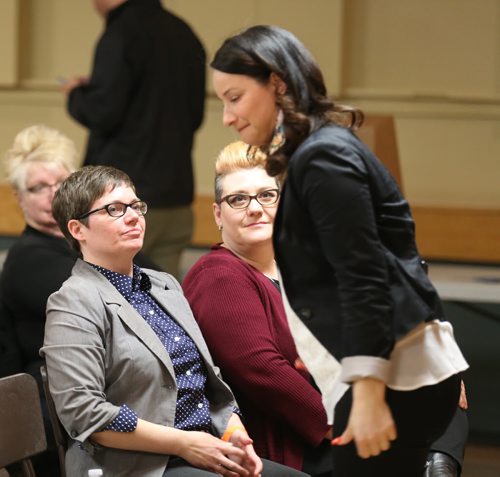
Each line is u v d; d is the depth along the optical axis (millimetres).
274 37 5535
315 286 5504
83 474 6398
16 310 8086
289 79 5465
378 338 5078
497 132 16531
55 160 8391
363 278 5098
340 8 16625
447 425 5629
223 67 5523
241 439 6633
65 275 8008
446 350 5457
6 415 6285
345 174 5184
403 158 16844
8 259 8242
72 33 17891
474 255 16094
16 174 8367
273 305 7328
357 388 5121
